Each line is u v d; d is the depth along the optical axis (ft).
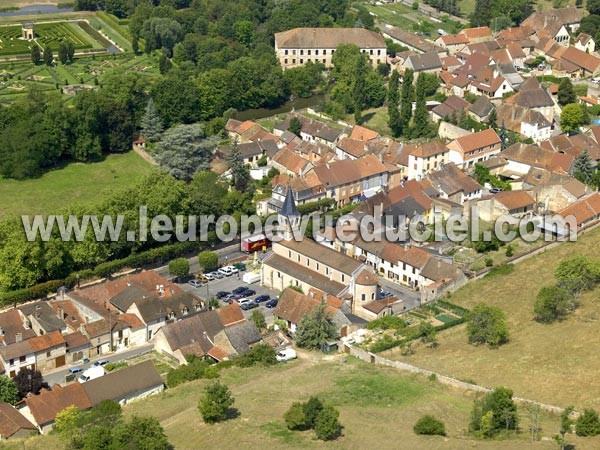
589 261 655.76
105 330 624.18
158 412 515.91
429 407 504.43
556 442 444.14
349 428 477.77
